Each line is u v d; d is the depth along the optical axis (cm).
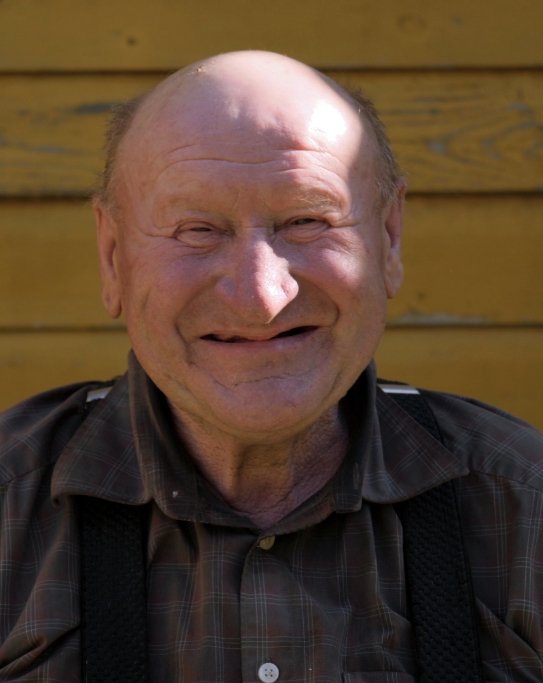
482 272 518
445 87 509
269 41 506
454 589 341
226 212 317
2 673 339
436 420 376
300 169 317
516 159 512
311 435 357
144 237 328
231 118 317
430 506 352
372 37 506
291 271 319
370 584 342
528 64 509
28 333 516
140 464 351
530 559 347
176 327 326
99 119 507
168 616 340
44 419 374
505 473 357
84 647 332
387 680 334
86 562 341
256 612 333
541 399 520
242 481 353
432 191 512
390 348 519
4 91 505
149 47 505
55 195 509
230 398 323
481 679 336
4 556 347
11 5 504
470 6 508
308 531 346
